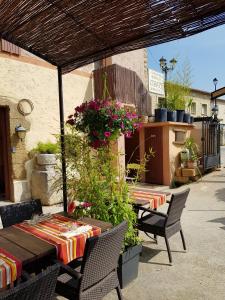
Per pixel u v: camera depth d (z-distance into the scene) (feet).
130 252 9.50
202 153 33.37
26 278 6.32
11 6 8.27
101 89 26.45
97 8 7.95
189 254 11.97
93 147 9.72
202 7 6.96
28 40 10.36
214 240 13.53
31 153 21.61
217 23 7.36
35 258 6.57
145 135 30.48
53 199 20.27
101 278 7.38
